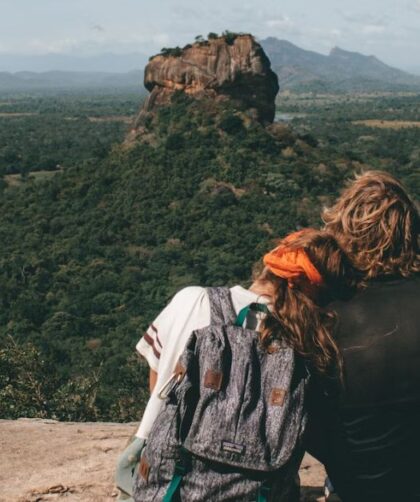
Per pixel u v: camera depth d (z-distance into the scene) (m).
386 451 2.57
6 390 11.44
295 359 2.53
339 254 2.62
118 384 21.36
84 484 4.28
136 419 13.39
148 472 2.52
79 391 12.09
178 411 2.49
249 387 2.48
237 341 2.54
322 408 2.63
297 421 2.46
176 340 2.68
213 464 2.45
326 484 3.52
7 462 4.66
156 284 53.28
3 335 44.31
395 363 2.52
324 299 2.65
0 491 4.27
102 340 43.78
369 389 2.54
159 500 2.46
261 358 2.54
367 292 2.62
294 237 2.70
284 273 2.62
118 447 4.89
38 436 5.18
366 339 2.54
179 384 2.52
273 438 2.44
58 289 52.09
